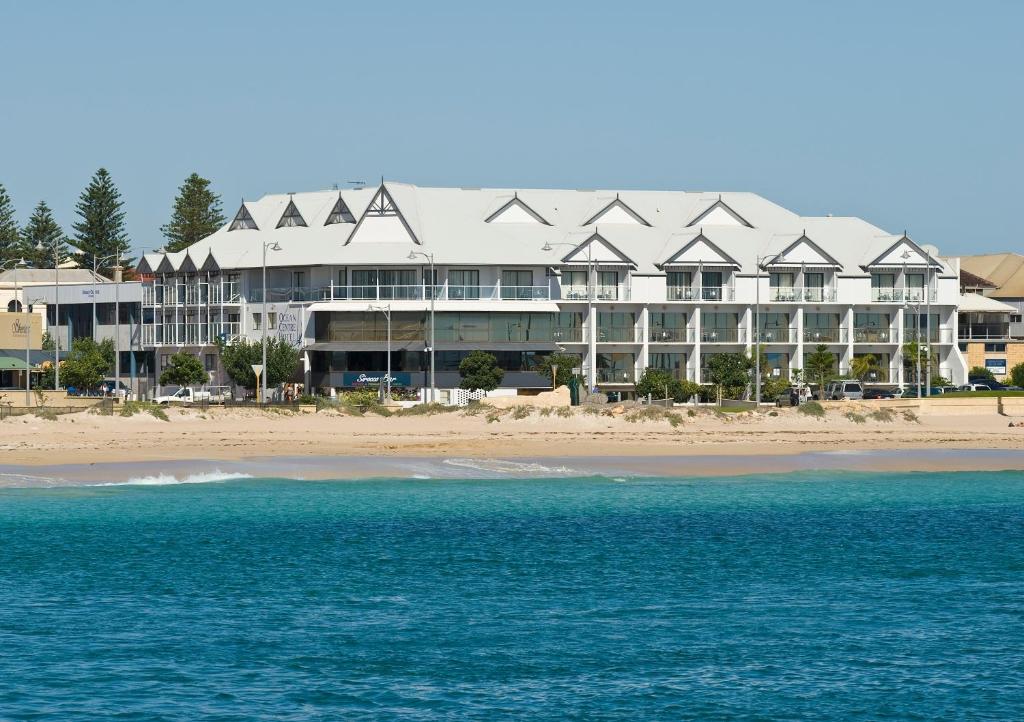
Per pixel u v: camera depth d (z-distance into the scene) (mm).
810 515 112250
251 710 60875
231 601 79500
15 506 109000
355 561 90875
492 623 75438
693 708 61906
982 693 64188
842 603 80812
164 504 111312
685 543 98875
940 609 79438
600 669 67312
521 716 60719
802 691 64312
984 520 110562
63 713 59969
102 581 83812
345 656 68938
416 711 61125
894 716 61219
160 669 66312
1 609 76812
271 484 122875
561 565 90625
